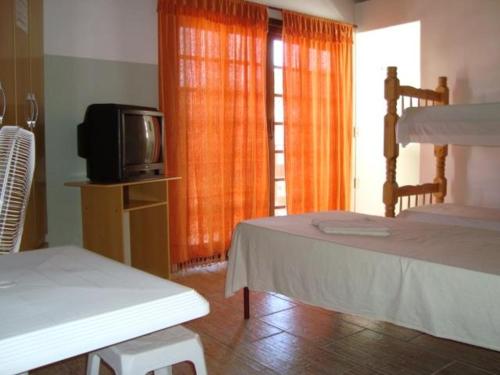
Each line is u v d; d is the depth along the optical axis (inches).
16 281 41.9
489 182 156.9
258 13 160.9
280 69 177.9
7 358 28.8
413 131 132.5
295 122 175.3
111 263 48.8
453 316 64.9
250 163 161.0
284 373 84.0
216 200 153.9
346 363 87.7
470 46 159.8
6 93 77.9
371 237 85.9
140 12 139.5
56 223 127.3
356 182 204.5
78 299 37.0
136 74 140.1
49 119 124.6
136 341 51.7
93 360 55.8
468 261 67.8
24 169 49.1
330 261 80.9
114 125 115.3
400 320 70.6
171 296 38.0
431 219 137.5
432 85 171.2
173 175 143.4
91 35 130.8
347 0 194.1
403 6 179.2
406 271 69.7
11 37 81.7
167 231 131.6
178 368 85.8
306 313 113.1
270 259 93.8
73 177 129.6
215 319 109.7
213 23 149.7
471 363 87.5
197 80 146.7
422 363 87.6
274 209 180.1
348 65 191.9
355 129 201.3
